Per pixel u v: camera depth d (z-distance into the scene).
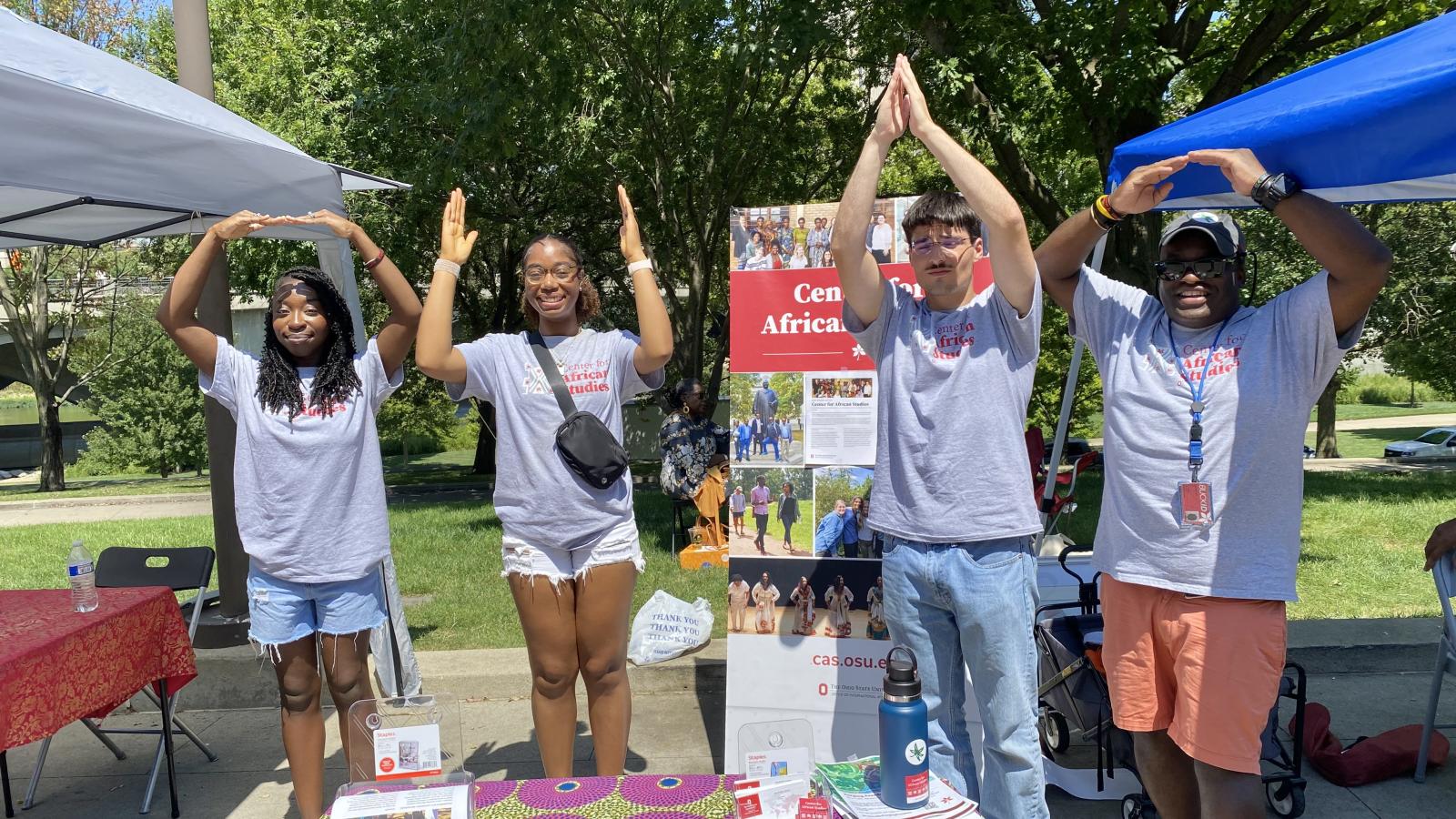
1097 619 3.62
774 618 3.46
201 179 3.09
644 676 4.89
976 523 2.44
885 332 2.66
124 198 2.85
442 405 26.53
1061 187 14.84
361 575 3.13
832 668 3.42
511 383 3.04
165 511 16.20
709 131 13.44
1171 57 8.49
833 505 3.42
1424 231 18.42
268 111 14.23
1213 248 2.22
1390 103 2.01
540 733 3.16
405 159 13.90
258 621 3.09
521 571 3.05
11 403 46.16
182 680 3.76
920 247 2.50
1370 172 2.12
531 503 3.02
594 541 3.04
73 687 3.10
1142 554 2.31
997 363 2.46
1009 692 2.47
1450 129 1.95
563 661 3.12
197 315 4.79
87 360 27.31
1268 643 2.20
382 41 13.72
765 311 3.45
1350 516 10.37
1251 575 2.18
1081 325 2.59
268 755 4.22
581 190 15.83
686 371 14.66
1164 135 3.04
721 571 7.71
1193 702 2.26
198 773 4.06
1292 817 3.29
